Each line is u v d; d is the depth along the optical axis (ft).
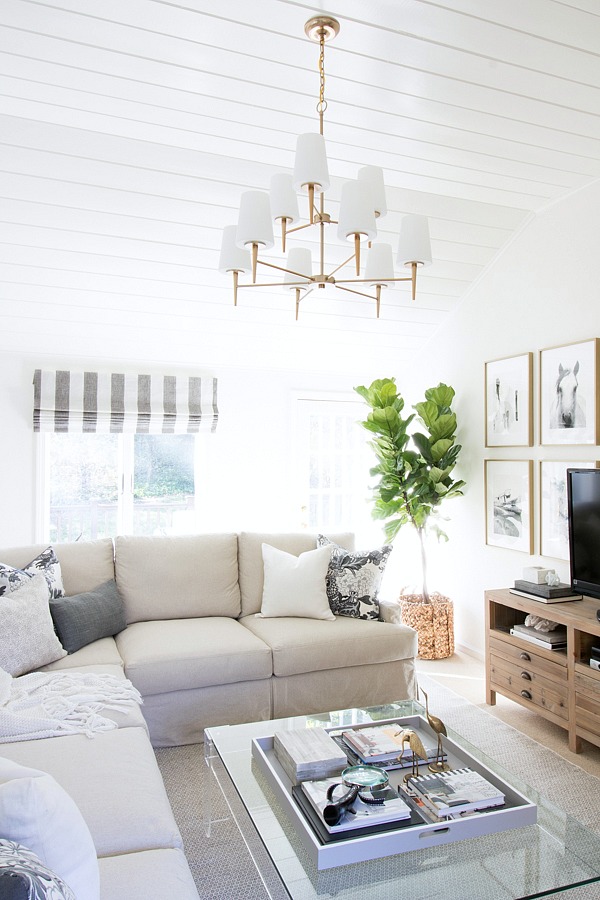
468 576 14.44
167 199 10.69
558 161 10.19
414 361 16.74
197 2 6.49
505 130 9.18
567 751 9.58
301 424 16.75
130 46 7.19
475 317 14.17
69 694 7.86
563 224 11.66
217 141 9.41
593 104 8.52
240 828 6.08
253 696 10.07
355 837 5.25
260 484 16.15
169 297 13.08
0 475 13.70
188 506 15.66
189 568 11.71
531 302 12.47
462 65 7.63
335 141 9.44
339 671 10.64
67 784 5.76
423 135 9.29
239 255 7.44
